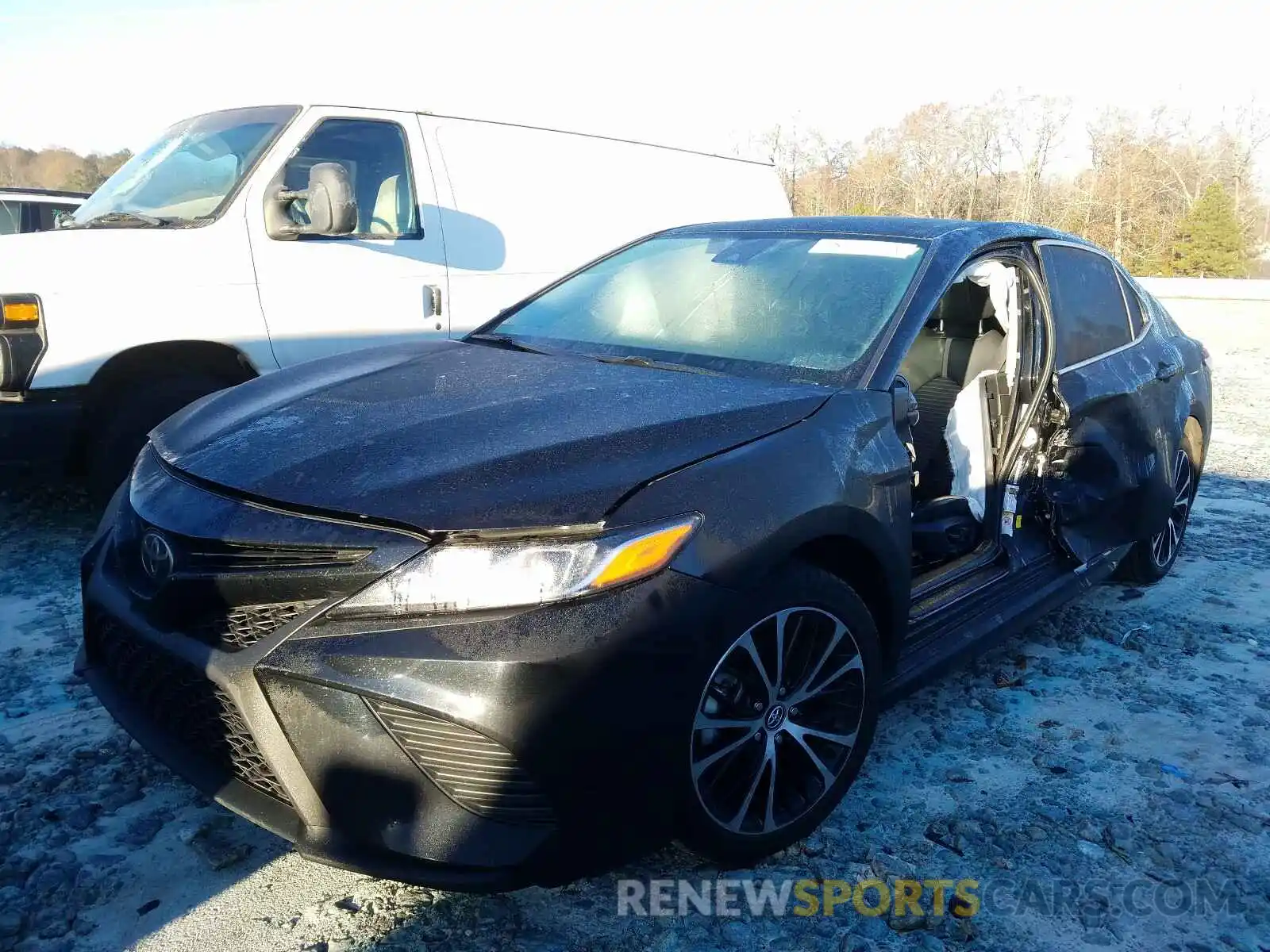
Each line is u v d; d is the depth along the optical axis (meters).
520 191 5.71
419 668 1.90
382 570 1.97
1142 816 2.70
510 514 2.00
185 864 2.38
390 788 1.94
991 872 2.45
